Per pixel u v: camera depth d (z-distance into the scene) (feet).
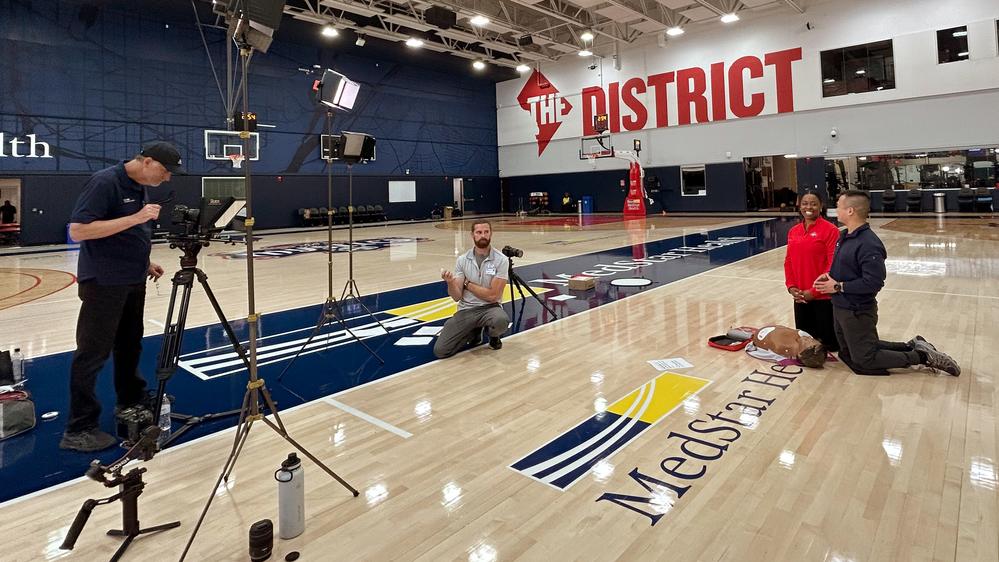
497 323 12.75
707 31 60.64
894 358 10.46
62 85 44.78
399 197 70.44
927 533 5.80
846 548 5.61
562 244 37.14
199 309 18.76
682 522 6.18
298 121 59.98
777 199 65.26
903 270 22.52
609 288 20.98
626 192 70.54
